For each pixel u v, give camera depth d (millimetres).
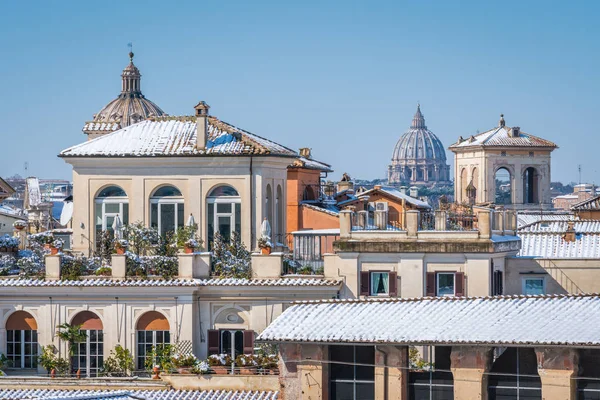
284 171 139000
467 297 108875
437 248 120562
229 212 132625
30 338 123438
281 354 108062
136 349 122250
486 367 103688
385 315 107938
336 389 107750
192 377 117562
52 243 126188
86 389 118062
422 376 107625
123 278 122938
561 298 106375
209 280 122000
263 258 122250
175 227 133250
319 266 127188
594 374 102625
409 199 196125
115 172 133875
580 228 155250
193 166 132625
